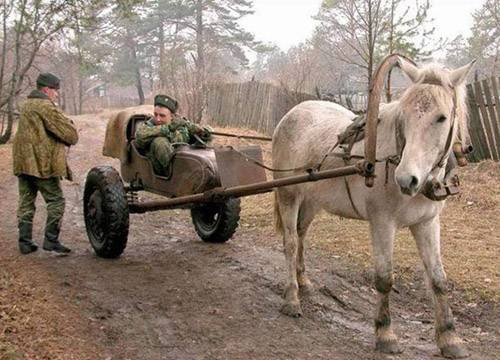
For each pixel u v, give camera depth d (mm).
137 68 47719
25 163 6637
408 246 7410
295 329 5176
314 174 4883
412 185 3971
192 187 6258
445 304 4688
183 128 6949
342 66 24781
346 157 4984
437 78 4168
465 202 9047
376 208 4684
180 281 6285
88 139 19656
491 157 10703
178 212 9789
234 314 5469
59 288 5832
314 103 6168
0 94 15102
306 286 6062
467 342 4957
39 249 7168
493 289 5980
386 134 4629
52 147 6719
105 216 6680
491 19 20438
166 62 24312
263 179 6090
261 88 17734
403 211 4578
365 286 6348
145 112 7426
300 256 6059
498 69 20094
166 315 5395
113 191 6617
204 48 28031
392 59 4578
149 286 6094
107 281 6168
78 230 8281
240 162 5992
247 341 4906
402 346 4844
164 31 46031
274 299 5887
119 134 7441
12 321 4777
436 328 4727
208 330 5102
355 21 12219
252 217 9250
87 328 4969
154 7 43625
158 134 6723
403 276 6484
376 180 4605
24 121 6660
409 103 4113
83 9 14062
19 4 13570
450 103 4098
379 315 4754
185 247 7637
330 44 18625
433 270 4711
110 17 17500
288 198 5859
